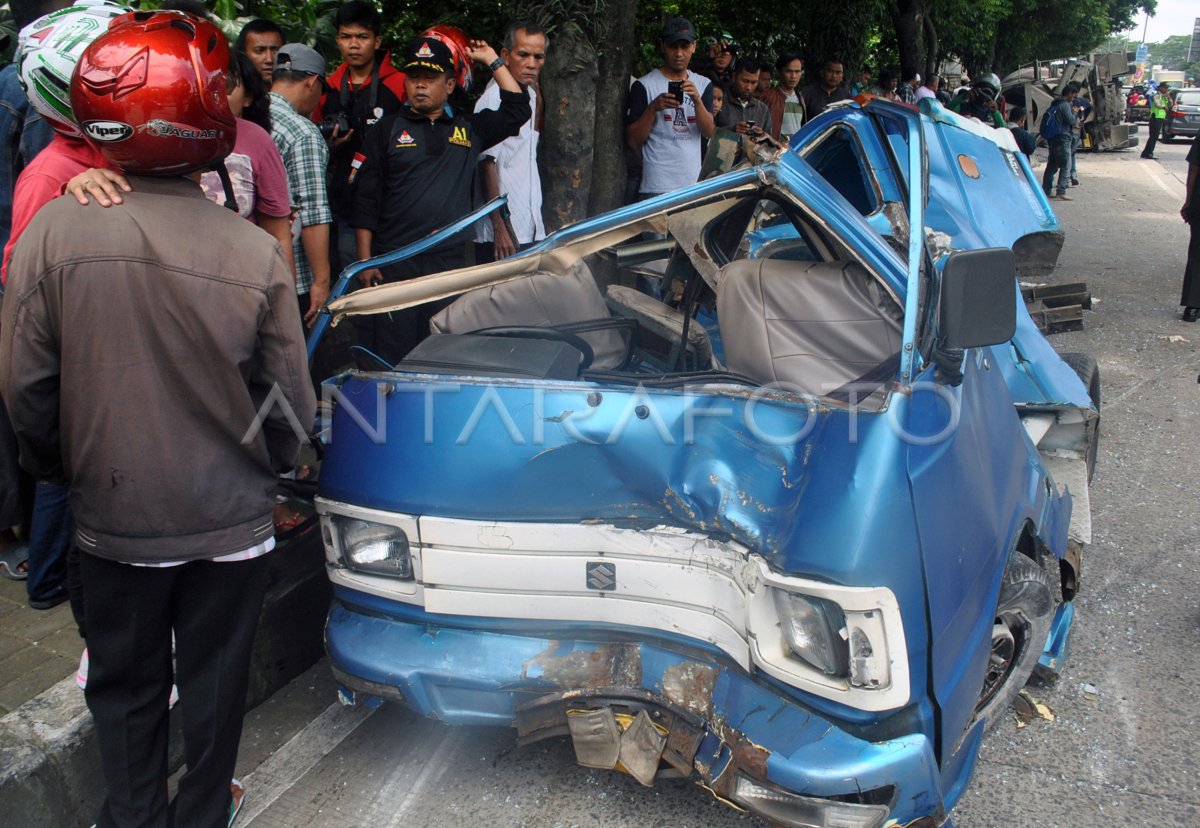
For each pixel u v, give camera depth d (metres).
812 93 9.94
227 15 4.79
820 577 2.11
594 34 5.70
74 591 2.39
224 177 2.57
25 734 2.50
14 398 1.95
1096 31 40.03
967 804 2.69
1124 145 28.03
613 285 3.71
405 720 3.09
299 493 2.97
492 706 2.54
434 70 4.16
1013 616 2.69
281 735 3.02
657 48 10.01
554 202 5.89
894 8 15.05
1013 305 2.33
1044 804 2.69
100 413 1.96
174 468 2.02
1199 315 7.97
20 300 1.91
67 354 1.93
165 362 1.98
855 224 2.55
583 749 2.46
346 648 2.64
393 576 2.66
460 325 3.17
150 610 2.14
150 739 2.25
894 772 2.11
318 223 3.99
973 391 2.70
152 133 1.90
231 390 2.04
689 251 2.84
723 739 2.27
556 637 2.56
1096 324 7.91
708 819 2.62
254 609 2.26
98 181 1.97
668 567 2.41
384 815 2.68
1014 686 2.76
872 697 2.12
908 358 2.28
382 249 4.40
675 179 6.64
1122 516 4.51
